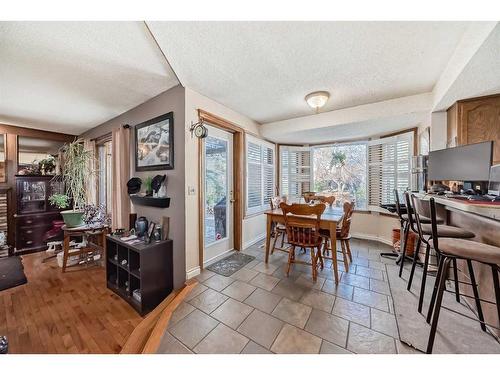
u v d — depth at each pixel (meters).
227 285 2.21
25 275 2.86
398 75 2.14
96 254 3.35
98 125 3.84
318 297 1.95
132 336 1.67
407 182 3.39
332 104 2.94
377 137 3.92
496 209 1.09
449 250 1.26
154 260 2.18
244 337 1.46
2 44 1.62
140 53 1.79
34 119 3.47
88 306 2.13
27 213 3.80
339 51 1.73
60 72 2.07
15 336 1.70
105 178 4.00
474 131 2.15
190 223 2.41
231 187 3.34
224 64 1.92
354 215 4.18
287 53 1.76
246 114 3.39
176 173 2.41
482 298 1.54
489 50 1.38
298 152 4.80
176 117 2.40
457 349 1.30
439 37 1.56
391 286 2.12
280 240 3.94
